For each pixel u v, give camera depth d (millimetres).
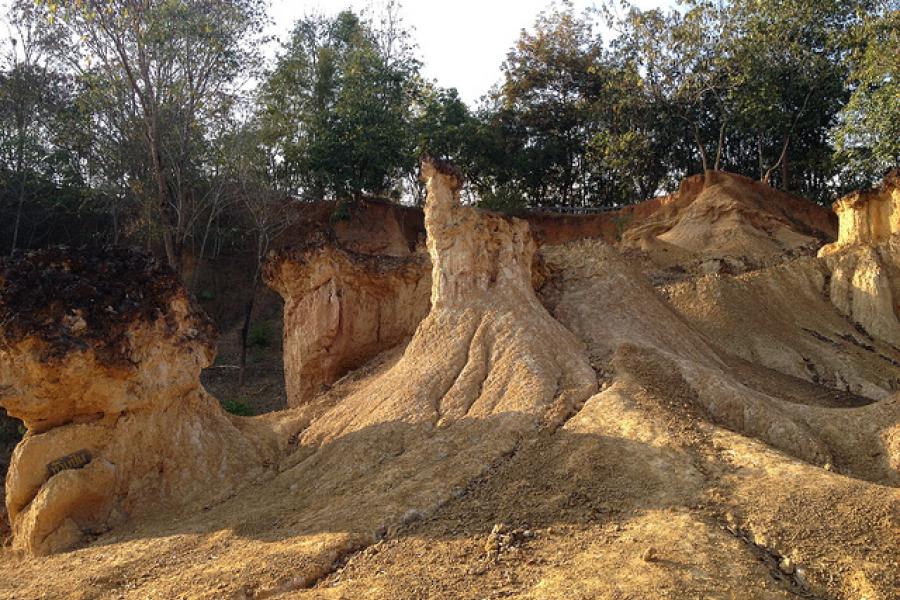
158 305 17672
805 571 10688
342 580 11578
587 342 19953
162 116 32094
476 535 12297
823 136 50156
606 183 55188
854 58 41938
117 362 16469
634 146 46531
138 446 16781
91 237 39312
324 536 12797
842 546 11062
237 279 41594
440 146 45812
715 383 17125
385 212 43688
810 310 28500
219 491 16703
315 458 17016
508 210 44875
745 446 14062
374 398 18453
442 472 14562
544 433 15406
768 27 44781
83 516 15797
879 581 10336
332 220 41656
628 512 12375
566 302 22234
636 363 18125
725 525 11797
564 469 13812
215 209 34562
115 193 33906
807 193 52719
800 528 11461
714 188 42594
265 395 31672
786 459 13562
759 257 35281
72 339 16016
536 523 12453
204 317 18906
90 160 35156
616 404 15656
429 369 18328
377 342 25578
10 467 16344
